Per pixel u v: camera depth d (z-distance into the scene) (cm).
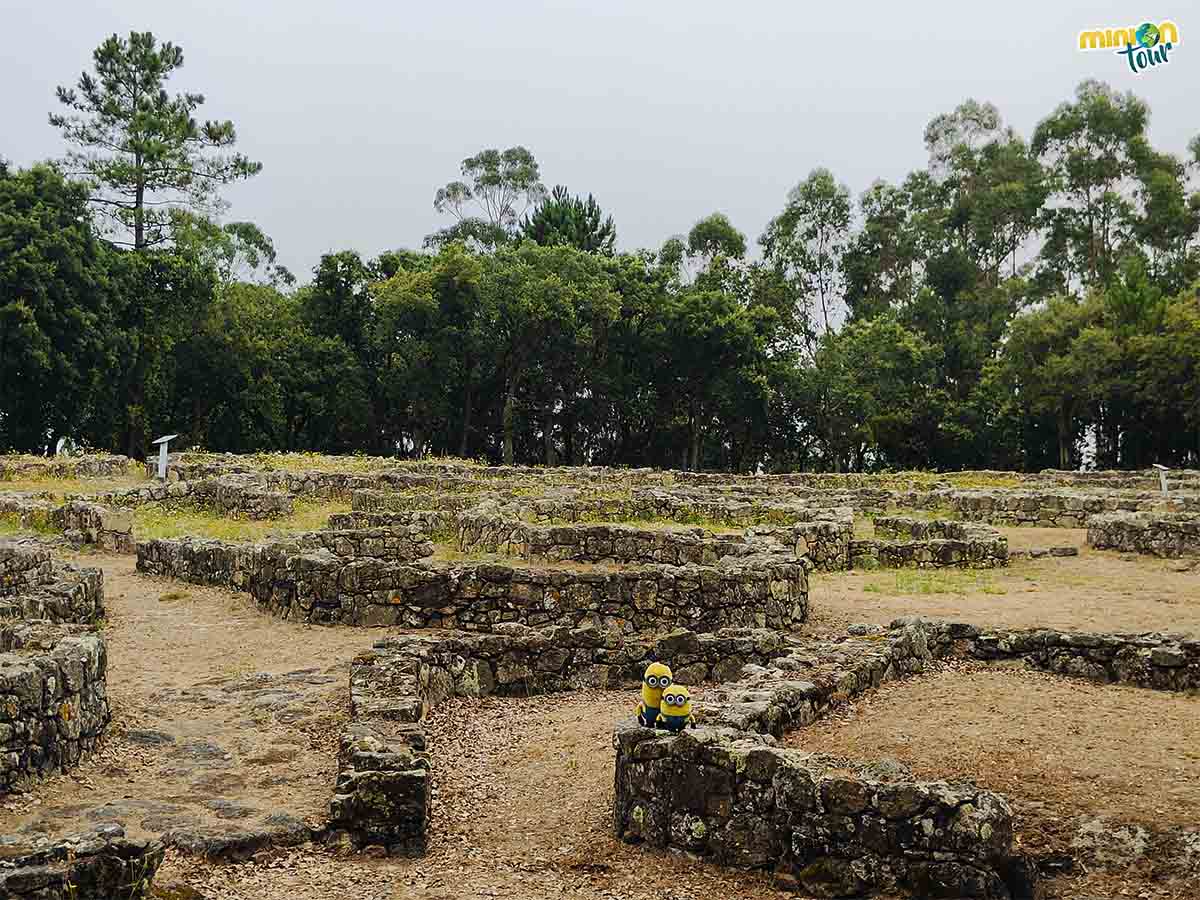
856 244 8450
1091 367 5744
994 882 705
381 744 915
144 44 6203
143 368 5756
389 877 781
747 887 762
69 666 976
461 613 1580
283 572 1680
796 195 8300
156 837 811
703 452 7300
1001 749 937
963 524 2573
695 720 900
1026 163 8181
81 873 638
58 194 5078
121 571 2102
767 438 7069
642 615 1545
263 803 909
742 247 7831
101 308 5103
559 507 2827
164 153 6022
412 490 3328
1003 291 7669
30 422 5250
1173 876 736
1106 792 840
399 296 5728
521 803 952
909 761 908
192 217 6028
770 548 1877
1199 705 1092
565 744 1104
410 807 836
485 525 2289
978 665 1279
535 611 1555
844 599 1842
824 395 6569
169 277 5631
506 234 7794
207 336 5903
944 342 7406
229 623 1623
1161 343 5569
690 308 6228
